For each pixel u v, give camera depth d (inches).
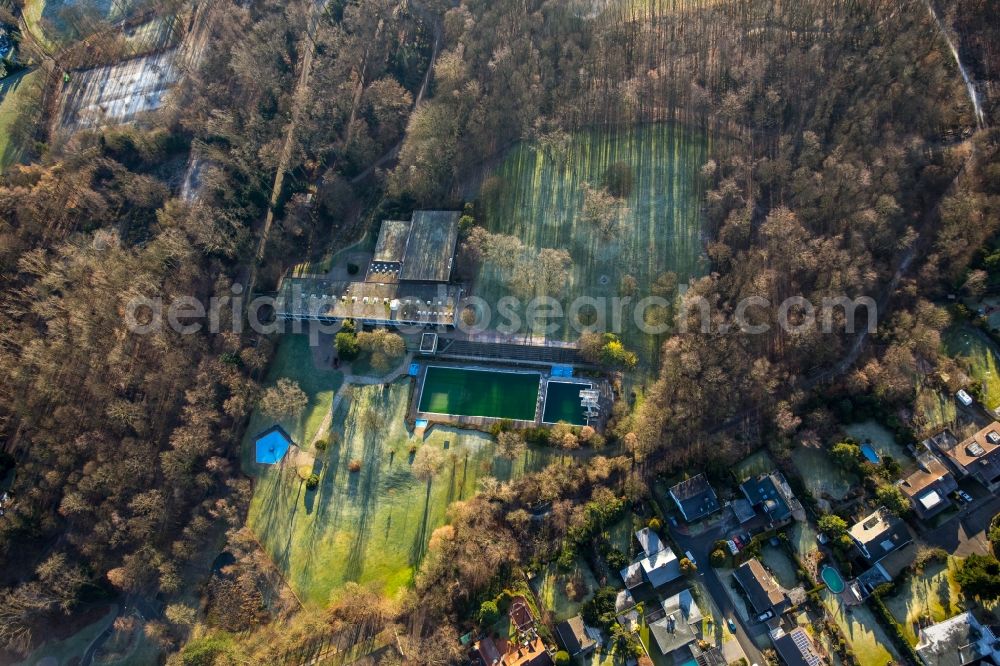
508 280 5157.5
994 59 4926.2
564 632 3917.3
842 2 5147.6
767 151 5029.5
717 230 4884.4
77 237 5600.4
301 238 5693.9
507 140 5605.3
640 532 4148.6
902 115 4778.5
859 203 4512.8
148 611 4441.4
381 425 4852.4
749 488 4141.2
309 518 4598.9
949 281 4458.7
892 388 4175.7
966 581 3521.2
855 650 3631.9
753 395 4370.1
